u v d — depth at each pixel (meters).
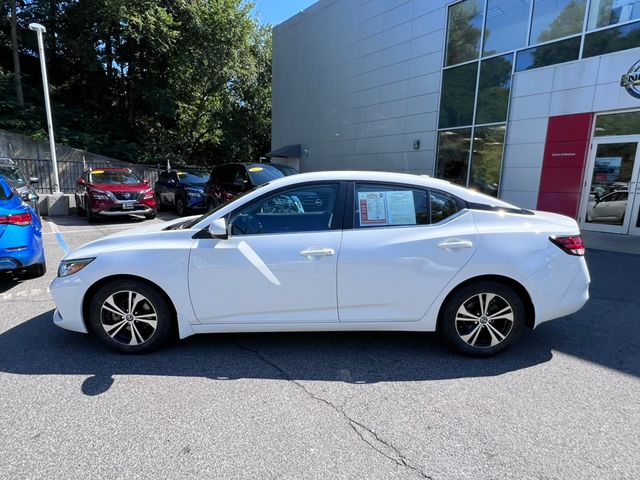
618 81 9.54
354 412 2.78
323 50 19.88
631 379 3.24
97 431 2.54
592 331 4.19
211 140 31.33
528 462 2.31
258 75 31.47
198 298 3.43
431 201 3.55
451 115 13.75
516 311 3.47
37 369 3.30
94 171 13.30
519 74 11.54
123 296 3.51
